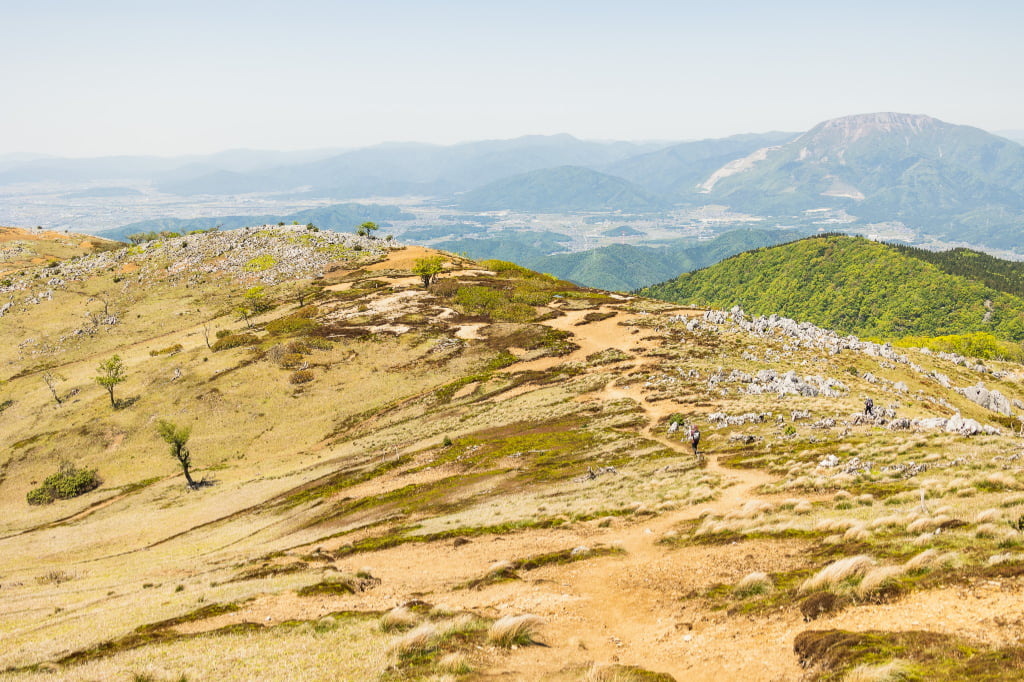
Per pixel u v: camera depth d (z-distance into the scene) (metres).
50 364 154.00
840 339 110.50
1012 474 25.19
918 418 51.25
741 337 104.25
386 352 120.75
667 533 28.17
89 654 19.42
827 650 12.75
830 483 31.11
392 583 27.67
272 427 99.75
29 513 84.38
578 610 20.30
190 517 69.81
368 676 15.05
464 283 168.75
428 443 73.81
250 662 16.66
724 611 17.66
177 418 103.06
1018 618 11.76
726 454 44.50
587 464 50.84
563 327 127.69
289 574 31.56
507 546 31.73
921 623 12.88
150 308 187.75
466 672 14.78
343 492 62.69
